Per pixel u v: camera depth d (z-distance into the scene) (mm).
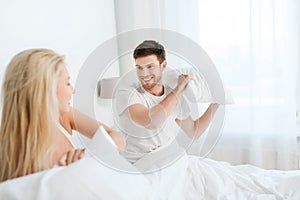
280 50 2125
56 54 1097
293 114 2170
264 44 2133
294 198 1231
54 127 1063
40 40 1419
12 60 1035
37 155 998
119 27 2309
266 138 2246
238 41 2191
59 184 901
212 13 2213
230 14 2182
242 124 2271
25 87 991
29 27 1347
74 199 895
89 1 1885
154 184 1208
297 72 2135
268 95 2188
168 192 1239
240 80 2230
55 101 1039
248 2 2129
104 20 2105
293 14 2072
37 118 997
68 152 1064
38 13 1407
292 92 2146
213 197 1287
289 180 1354
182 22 2246
